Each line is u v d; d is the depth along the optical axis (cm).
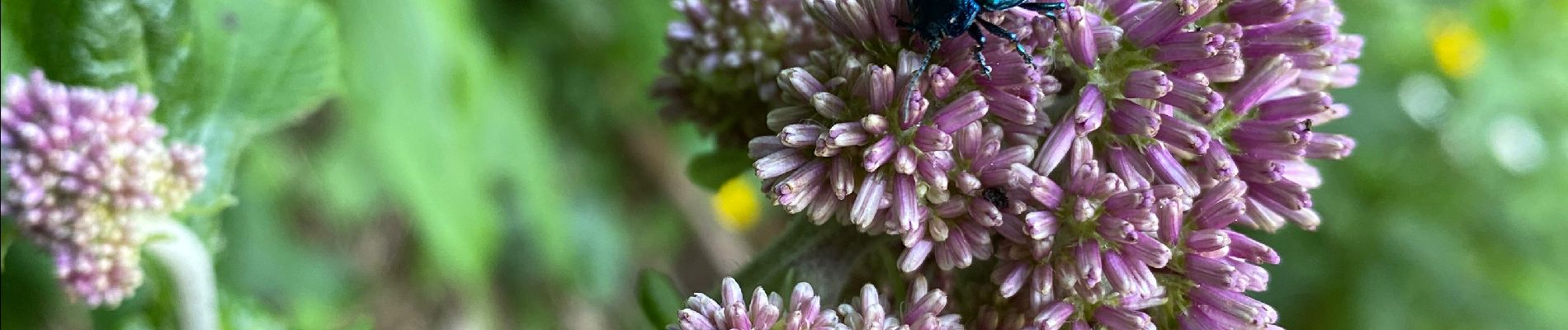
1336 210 44
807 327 18
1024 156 18
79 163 17
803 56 20
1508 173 49
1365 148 45
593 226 48
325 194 36
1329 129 44
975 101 18
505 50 42
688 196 54
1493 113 48
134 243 18
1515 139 50
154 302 18
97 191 17
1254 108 19
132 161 17
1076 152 18
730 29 20
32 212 17
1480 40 48
